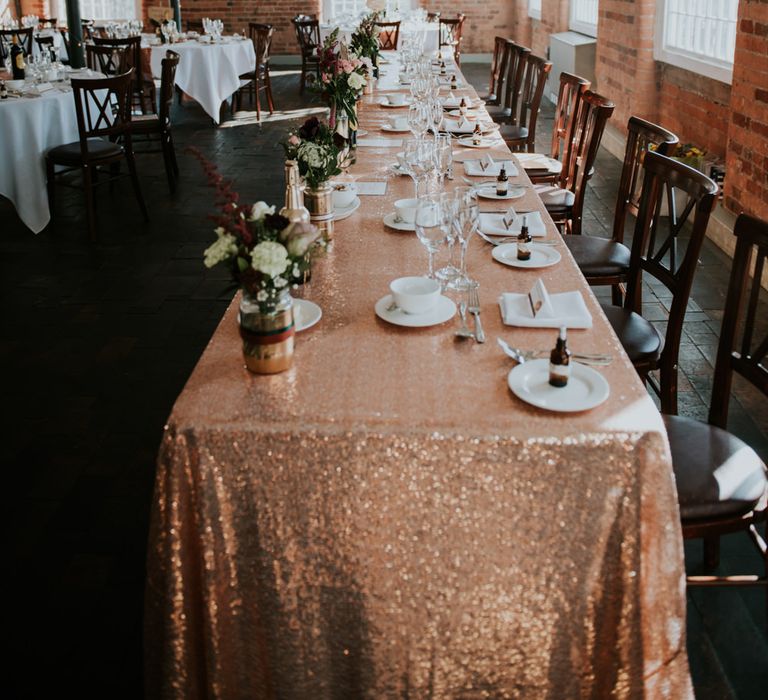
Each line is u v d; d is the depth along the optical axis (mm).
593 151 3756
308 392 1637
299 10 13117
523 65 6055
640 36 6766
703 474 1856
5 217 5941
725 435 2002
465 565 1577
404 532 1564
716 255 4730
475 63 13578
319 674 1643
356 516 1559
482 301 2086
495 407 1586
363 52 6004
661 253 2666
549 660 1622
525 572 1579
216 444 1540
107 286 4594
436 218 2119
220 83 8656
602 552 1566
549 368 1665
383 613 1598
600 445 1516
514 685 1637
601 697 1647
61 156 5258
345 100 3535
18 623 2197
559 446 1517
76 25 7656
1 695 1967
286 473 1547
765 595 2240
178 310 4266
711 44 5742
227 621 1609
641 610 1571
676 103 6480
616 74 7617
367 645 1612
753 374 2006
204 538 1564
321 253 1794
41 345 3881
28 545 2506
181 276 4730
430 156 2961
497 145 4000
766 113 4277
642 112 6945
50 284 4633
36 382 3527
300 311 1951
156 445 3043
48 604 2268
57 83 6113
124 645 2121
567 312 1980
